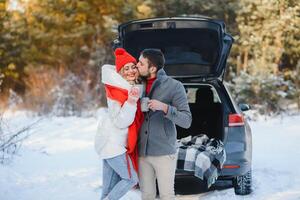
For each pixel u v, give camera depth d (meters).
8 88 20.72
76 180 6.72
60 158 8.27
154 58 4.45
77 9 20.36
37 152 8.45
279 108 14.73
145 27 6.99
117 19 19.84
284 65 17.44
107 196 4.41
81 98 15.17
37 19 20.61
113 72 4.33
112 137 4.32
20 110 15.73
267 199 5.89
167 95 4.43
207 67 7.37
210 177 5.52
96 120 12.99
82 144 9.78
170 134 4.47
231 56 17.59
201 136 6.57
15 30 20.53
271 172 7.25
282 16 15.96
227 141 5.95
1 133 8.20
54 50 20.20
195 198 6.11
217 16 18.34
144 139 4.46
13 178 6.45
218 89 6.32
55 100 15.12
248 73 16.14
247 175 6.09
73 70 18.81
